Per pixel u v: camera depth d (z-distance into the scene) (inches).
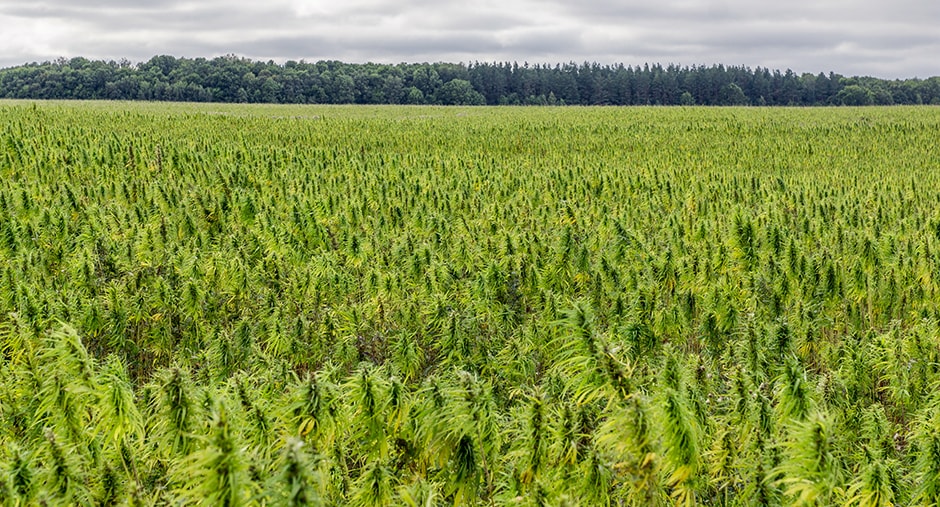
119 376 226.1
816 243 647.1
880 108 3560.5
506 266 482.3
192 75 5438.0
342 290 482.6
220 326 437.7
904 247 605.0
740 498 227.9
